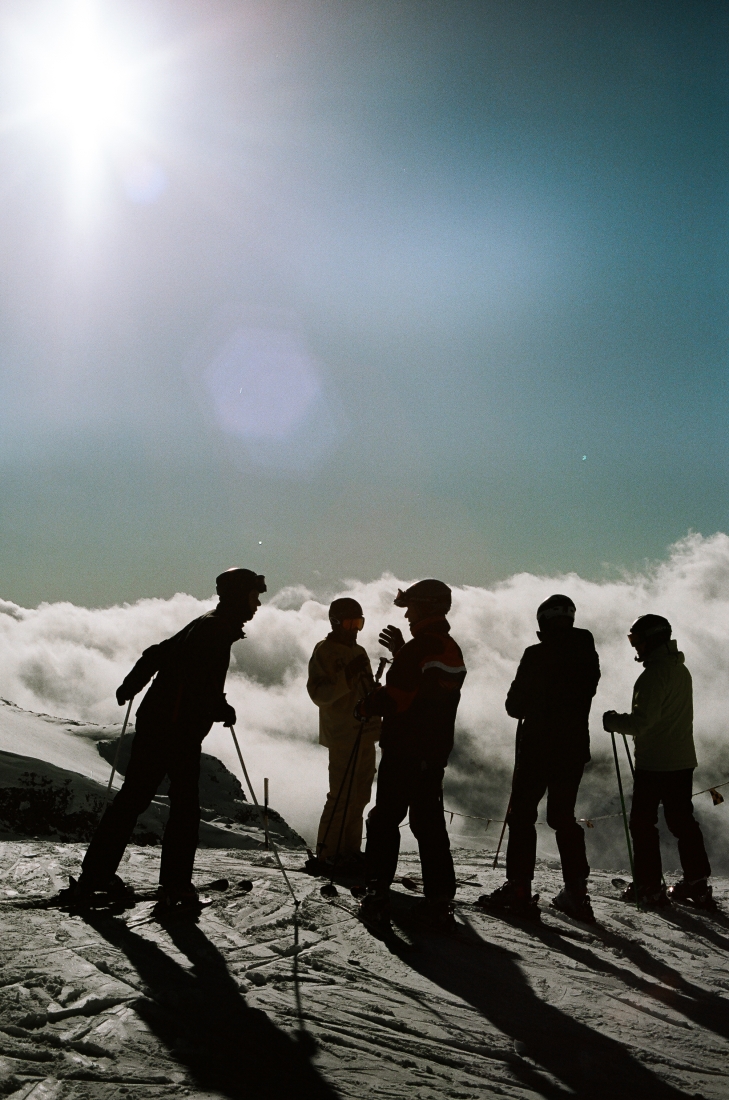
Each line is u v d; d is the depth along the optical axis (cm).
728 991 419
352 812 596
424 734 460
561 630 520
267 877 549
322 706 609
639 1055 332
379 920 446
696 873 589
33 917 417
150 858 587
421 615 478
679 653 589
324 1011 340
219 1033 308
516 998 379
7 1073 264
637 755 600
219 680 453
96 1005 318
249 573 468
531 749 517
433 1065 304
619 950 471
